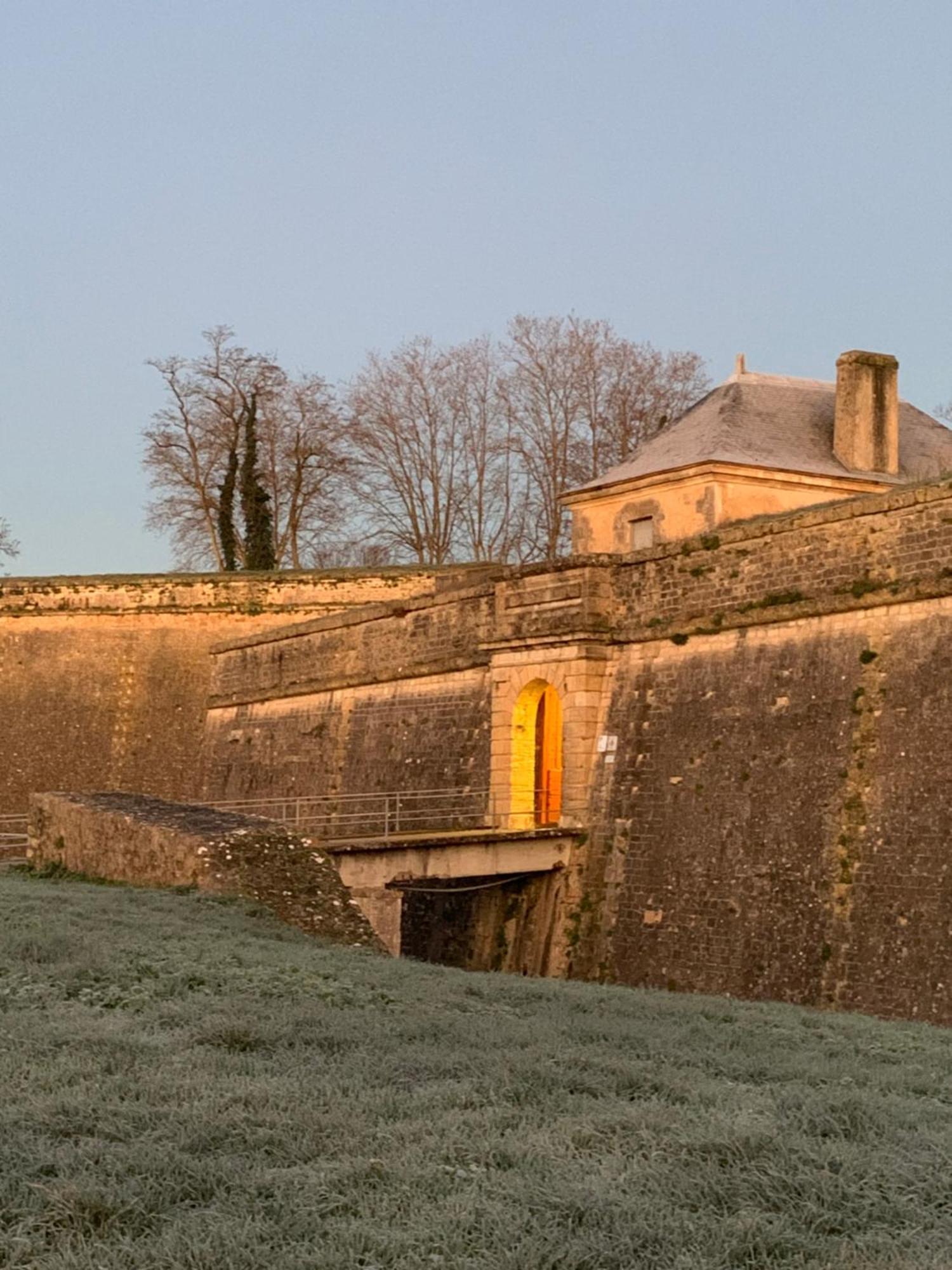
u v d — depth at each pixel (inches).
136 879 991.6
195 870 923.4
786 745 962.7
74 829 1091.3
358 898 1048.8
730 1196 359.9
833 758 922.1
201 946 713.6
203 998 589.6
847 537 951.0
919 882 840.9
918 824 853.2
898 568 912.9
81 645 1929.1
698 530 1427.2
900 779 874.1
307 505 2605.8
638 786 1085.8
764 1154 387.9
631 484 1501.0
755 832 967.0
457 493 2508.6
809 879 914.7
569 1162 380.5
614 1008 679.7
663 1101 450.3
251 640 1759.4
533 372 2461.9
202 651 1902.1
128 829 1008.9
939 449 1558.8
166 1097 434.0
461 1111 428.5
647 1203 349.1
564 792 1141.7
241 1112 416.8
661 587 1107.3
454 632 1375.5
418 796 1350.9
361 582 1867.6
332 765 1547.7
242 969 654.5
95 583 1941.4
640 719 1103.0
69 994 604.1
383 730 1466.5
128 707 1904.5
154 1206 351.6
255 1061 487.2
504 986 705.6
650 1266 321.1
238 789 1732.3
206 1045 506.9
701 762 1032.2
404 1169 372.2
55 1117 406.9
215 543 2600.9
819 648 959.0
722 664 1038.4
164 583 1924.2
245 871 922.1
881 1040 625.3
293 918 898.1
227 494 2519.7
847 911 881.5
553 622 1180.5
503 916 1158.3
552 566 1187.3
